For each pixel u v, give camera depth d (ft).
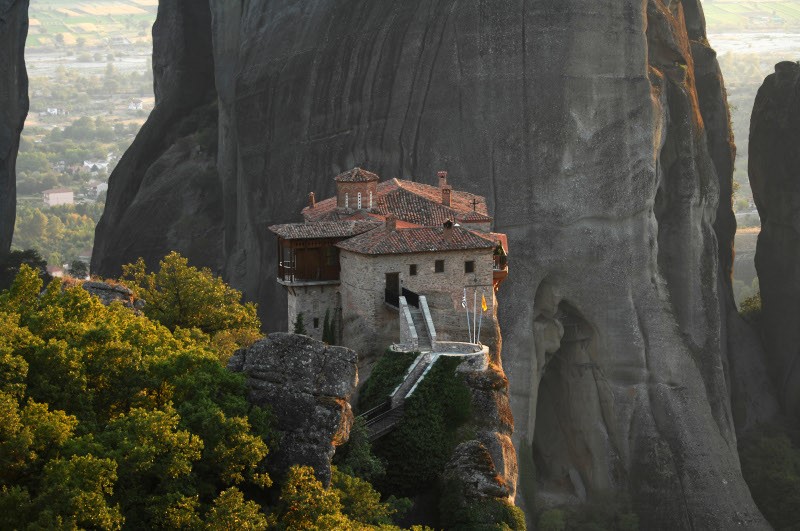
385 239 544.62
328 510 371.35
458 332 548.31
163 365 396.98
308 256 561.43
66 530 322.75
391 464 491.31
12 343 374.43
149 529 350.84
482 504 484.33
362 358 542.98
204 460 370.12
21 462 337.11
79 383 375.04
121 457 349.82
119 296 518.78
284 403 387.75
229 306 607.78
